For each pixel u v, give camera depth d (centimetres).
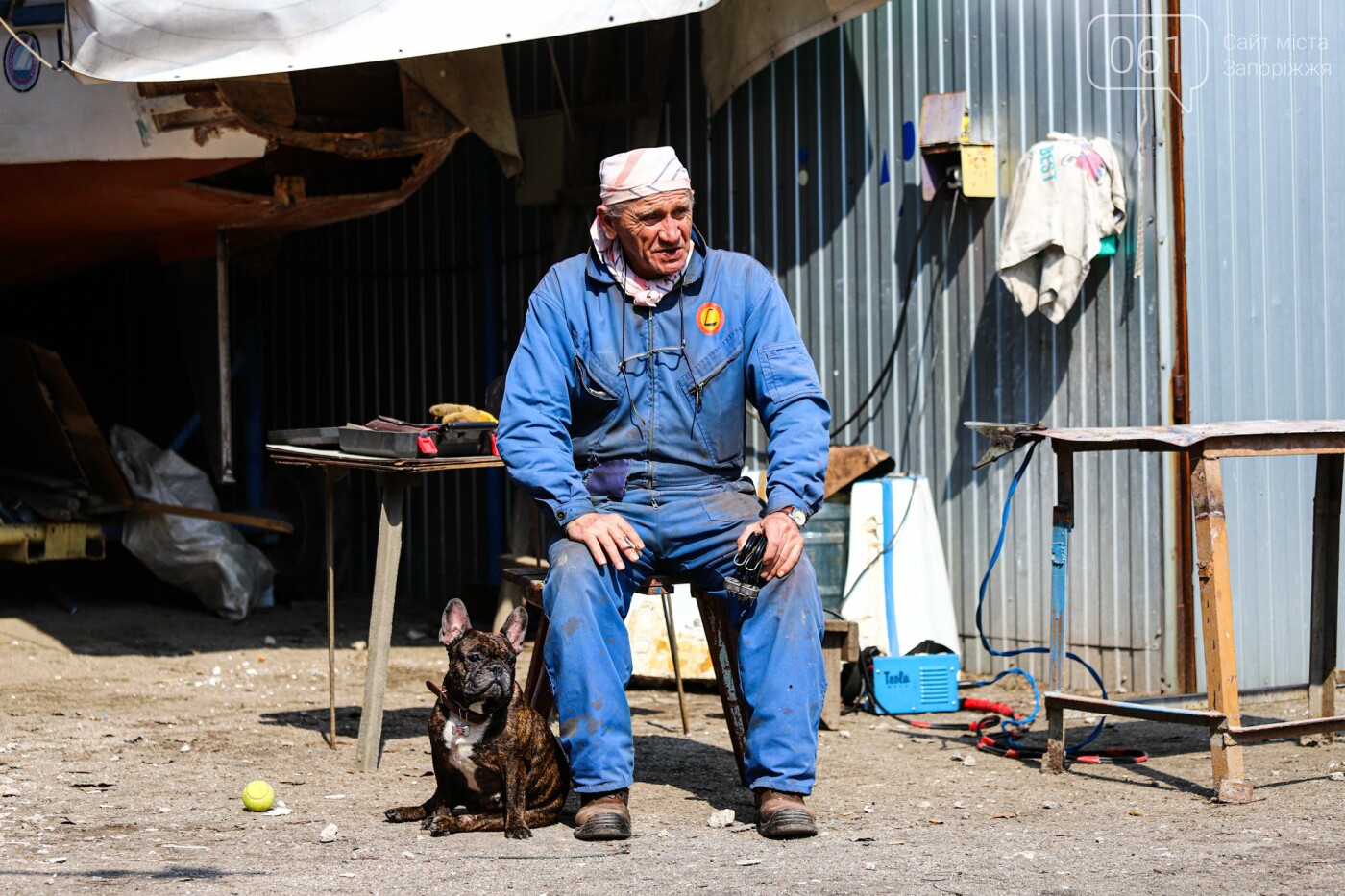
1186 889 351
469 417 543
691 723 622
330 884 361
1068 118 688
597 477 464
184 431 971
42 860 385
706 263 468
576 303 466
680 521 454
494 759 420
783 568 430
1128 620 670
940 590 692
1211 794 474
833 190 771
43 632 825
